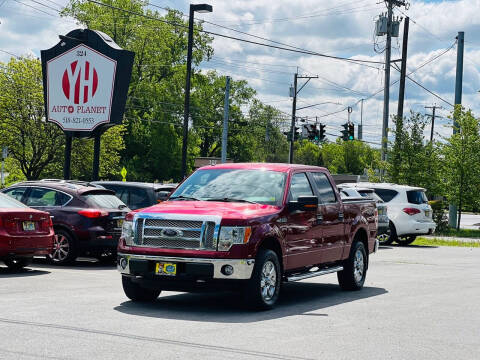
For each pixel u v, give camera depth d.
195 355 6.28
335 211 11.43
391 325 8.45
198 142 74.81
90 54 24.69
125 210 15.90
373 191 23.20
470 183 36.06
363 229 12.56
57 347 6.41
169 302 9.99
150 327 7.68
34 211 13.30
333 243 11.32
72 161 54.88
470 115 36.19
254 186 10.12
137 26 65.75
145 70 68.62
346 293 11.83
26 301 9.34
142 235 9.07
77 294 10.28
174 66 69.81
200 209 9.16
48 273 13.39
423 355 6.73
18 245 12.83
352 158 122.00
